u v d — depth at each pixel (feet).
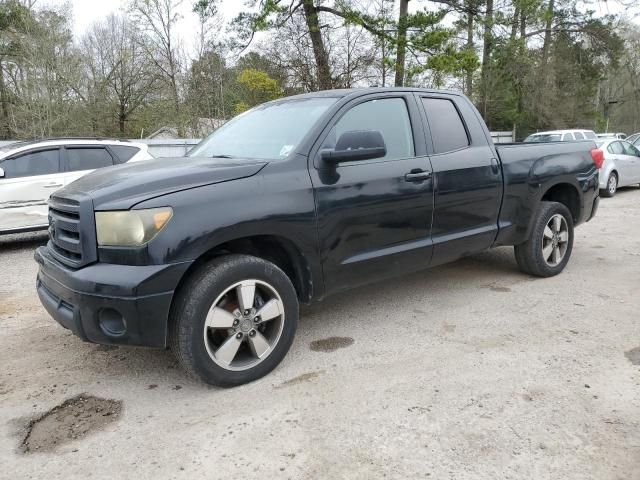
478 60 71.20
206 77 85.71
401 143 13.52
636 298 15.60
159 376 11.46
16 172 26.16
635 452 8.30
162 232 9.55
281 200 10.91
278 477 7.96
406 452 8.45
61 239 10.53
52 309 10.73
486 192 15.10
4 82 84.53
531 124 114.73
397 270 13.43
